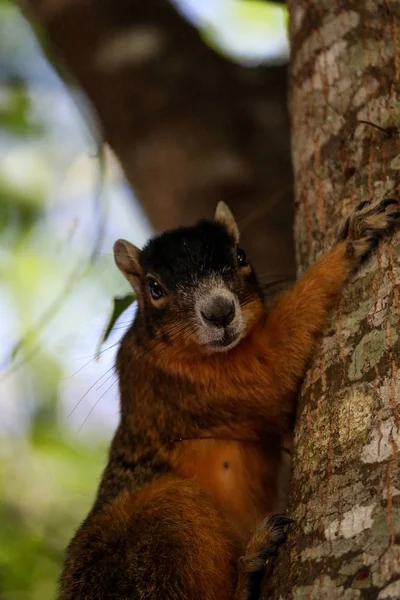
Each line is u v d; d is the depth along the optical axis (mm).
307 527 6535
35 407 16891
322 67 9344
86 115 16109
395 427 6480
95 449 16562
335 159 8820
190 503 9617
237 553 9539
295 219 9367
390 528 5895
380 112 8602
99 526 9797
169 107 15633
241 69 16516
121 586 9141
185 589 9078
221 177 14977
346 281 8586
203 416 10398
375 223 8242
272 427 10234
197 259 10594
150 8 16531
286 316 9617
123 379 11172
